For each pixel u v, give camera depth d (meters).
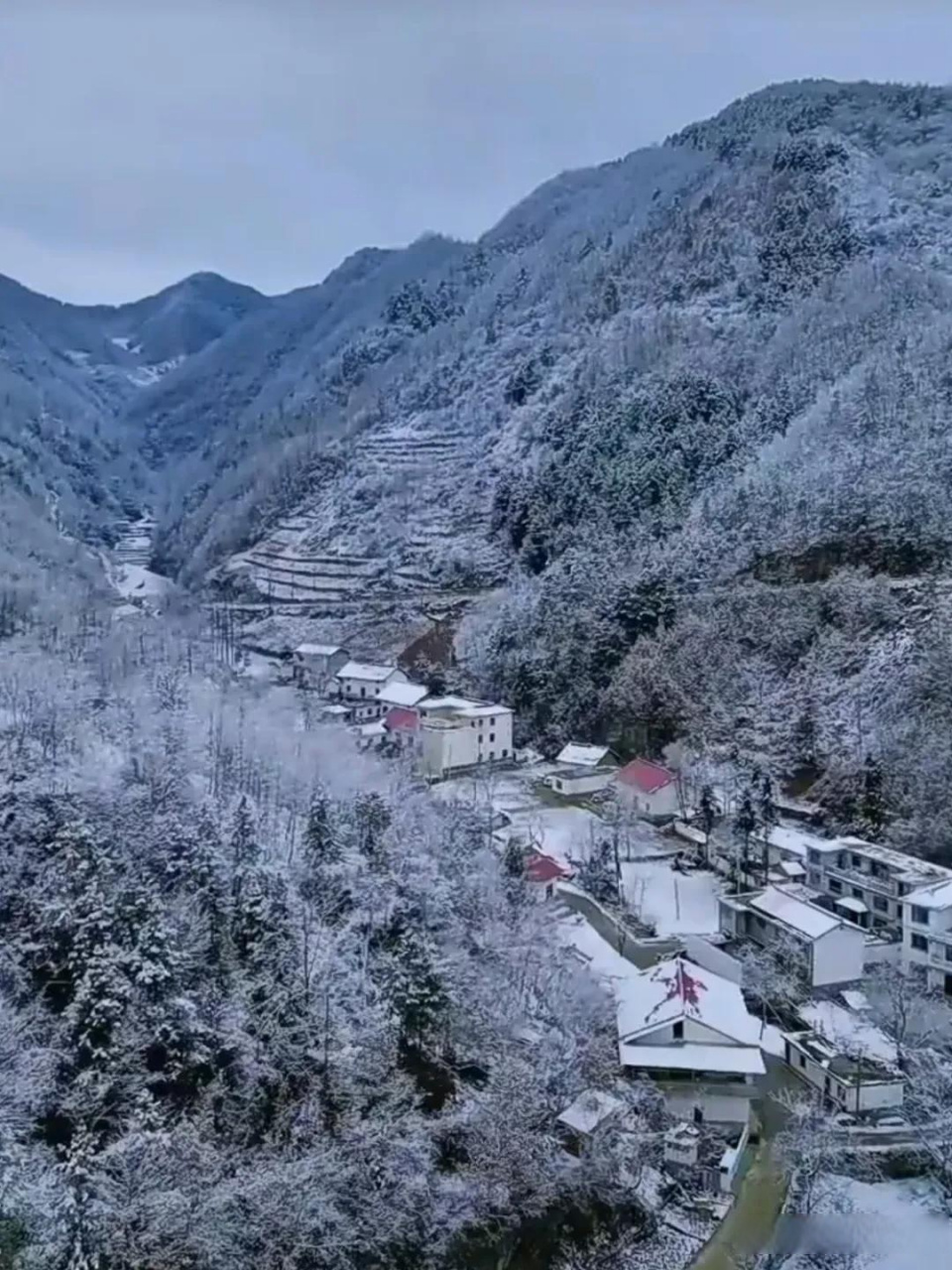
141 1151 29.75
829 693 73.00
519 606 101.19
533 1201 33.09
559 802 74.62
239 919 38.22
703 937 52.44
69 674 73.38
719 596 85.19
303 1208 30.31
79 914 34.34
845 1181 35.66
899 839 60.78
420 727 82.56
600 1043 40.12
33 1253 26.62
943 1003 46.16
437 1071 36.91
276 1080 34.16
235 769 55.34
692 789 71.06
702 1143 37.31
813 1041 42.69
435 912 44.50
